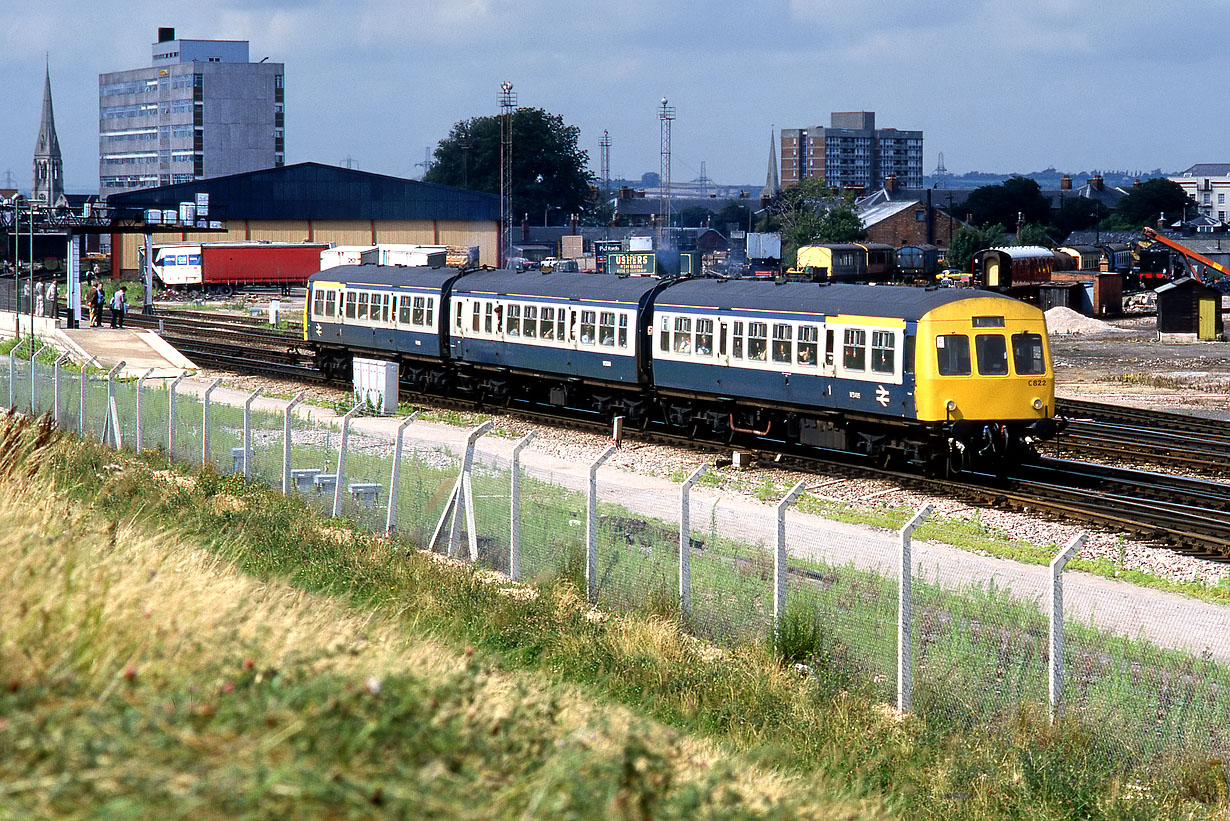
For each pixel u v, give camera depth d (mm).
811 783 25859
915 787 27406
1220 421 85812
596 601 41500
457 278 99375
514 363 93000
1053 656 30141
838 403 69500
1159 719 29344
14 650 18328
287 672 19141
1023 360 64750
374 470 54781
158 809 14219
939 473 67188
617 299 84062
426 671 24297
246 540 46812
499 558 46375
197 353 132750
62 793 14219
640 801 17406
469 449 46812
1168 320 161000
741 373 75312
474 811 15828
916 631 33875
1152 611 38594
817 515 56281
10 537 24391
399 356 104938
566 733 21609
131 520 40375
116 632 20094
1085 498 58562
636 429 83062
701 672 33719
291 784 15039
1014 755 28266
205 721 16516
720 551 40000
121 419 74750
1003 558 48250
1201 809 26281
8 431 48031
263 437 65938
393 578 42781
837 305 69500
